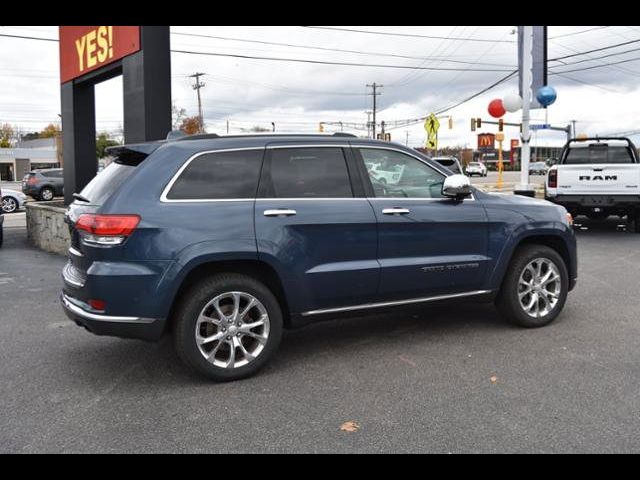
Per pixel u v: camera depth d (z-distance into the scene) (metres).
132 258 4.10
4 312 6.69
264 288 4.48
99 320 4.12
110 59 11.05
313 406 3.95
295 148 4.75
